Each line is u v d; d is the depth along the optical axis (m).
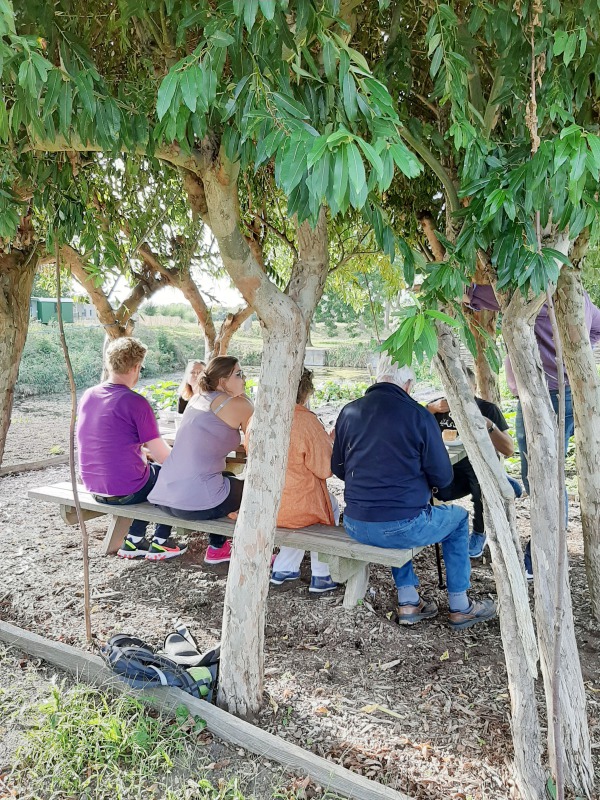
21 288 3.42
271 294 2.27
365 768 2.14
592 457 3.06
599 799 2.03
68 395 13.21
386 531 2.98
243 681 2.41
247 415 3.52
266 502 2.35
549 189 1.60
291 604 3.37
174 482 3.54
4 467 6.55
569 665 2.08
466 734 2.32
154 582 3.68
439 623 3.20
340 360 19.81
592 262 4.12
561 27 1.84
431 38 1.76
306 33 1.62
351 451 3.09
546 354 3.40
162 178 4.09
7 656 2.85
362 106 1.33
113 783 2.08
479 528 3.96
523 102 1.98
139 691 2.46
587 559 3.15
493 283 2.08
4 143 2.08
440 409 4.00
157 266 5.52
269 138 1.26
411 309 1.44
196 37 2.05
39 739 2.25
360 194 1.09
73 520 4.12
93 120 1.65
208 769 2.14
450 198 2.28
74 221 2.72
